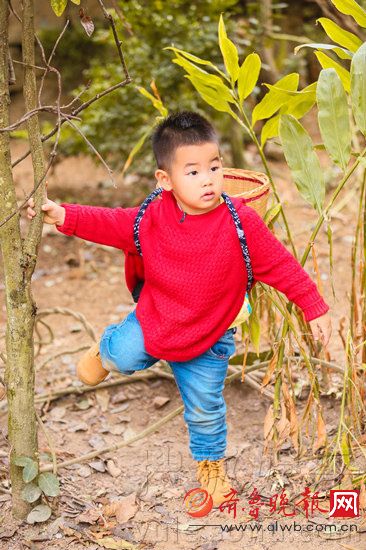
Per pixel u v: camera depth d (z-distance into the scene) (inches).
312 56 295.9
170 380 128.8
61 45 301.6
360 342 106.7
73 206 86.7
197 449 93.6
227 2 200.8
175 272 85.8
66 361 140.1
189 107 202.7
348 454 91.2
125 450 110.8
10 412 89.0
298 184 92.0
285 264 85.7
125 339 90.0
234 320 89.4
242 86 98.3
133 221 87.7
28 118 79.0
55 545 88.5
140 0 199.6
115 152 218.5
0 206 84.5
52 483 91.8
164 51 199.2
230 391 123.9
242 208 85.8
